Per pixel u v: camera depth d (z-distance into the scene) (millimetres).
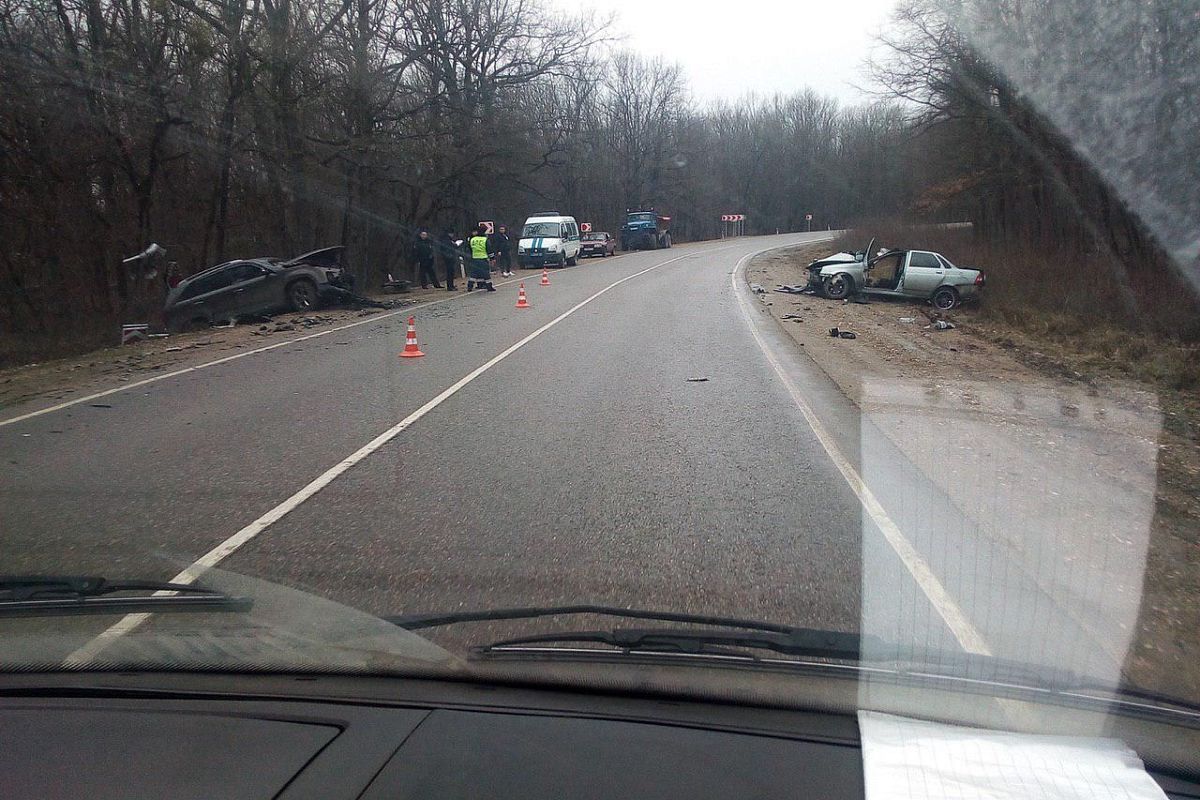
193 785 2512
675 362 13031
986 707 3002
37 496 6777
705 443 8195
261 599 4445
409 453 7934
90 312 24125
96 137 22344
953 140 28031
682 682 3086
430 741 2684
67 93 21344
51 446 8500
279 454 7996
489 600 4605
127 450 8273
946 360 14133
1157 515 6324
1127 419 9969
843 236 45719
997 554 5383
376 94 27906
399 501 6492
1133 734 2869
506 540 5609
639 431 8688
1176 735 2865
